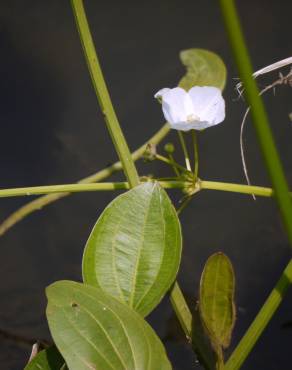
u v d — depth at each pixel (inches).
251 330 19.3
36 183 24.3
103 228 19.3
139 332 18.1
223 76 22.6
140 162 24.7
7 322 22.4
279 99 25.4
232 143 24.9
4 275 23.1
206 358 20.4
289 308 22.0
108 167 23.5
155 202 19.3
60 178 24.4
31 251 23.5
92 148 25.0
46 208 24.4
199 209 24.0
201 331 20.4
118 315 18.1
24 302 22.7
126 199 19.3
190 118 19.8
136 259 19.3
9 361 21.7
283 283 19.3
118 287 19.2
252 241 23.4
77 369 17.7
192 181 20.5
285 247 23.2
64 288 18.1
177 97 19.8
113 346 17.9
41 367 18.8
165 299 22.5
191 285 22.6
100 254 19.3
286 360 21.2
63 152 25.0
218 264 18.7
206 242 23.4
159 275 19.2
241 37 15.4
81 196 24.6
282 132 24.9
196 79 22.7
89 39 19.8
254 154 24.7
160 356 18.0
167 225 19.3
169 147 20.5
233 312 18.9
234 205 24.1
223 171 24.4
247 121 25.1
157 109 25.5
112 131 20.0
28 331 22.2
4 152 24.9
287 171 24.3
